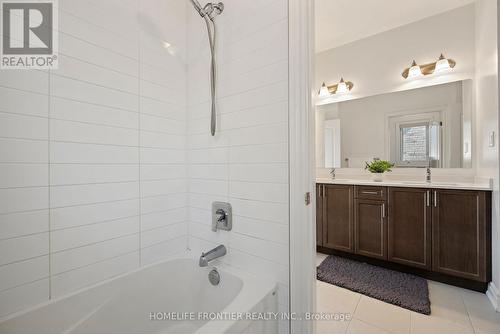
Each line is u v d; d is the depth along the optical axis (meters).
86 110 1.06
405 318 1.49
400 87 2.58
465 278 1.82
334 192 2.48
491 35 1.76
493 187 1.68
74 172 1.02
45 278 0.93
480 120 2.04
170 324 1.31
